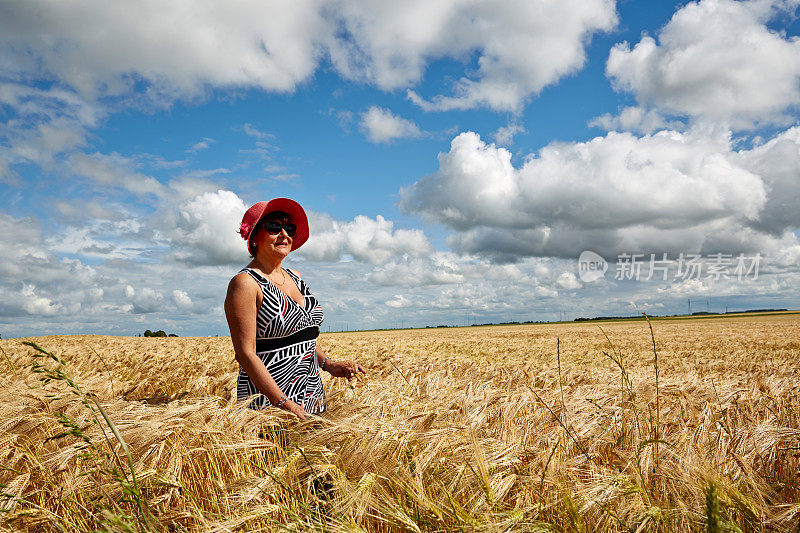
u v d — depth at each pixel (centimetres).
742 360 1341
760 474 243
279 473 191
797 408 375
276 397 248
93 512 196
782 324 5497
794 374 767
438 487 189
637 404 320
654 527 175
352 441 214
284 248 284
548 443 259
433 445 211
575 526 172
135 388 599
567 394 376
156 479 184
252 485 184
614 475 210
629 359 1412
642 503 184
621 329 5475
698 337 3111
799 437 260
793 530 175
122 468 194
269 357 268
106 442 213
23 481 199
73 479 201
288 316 270
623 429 289
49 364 608
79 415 251
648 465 229
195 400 260
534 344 2628
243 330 253
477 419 296
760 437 273
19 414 256
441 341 3053
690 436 272
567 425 287
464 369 729
